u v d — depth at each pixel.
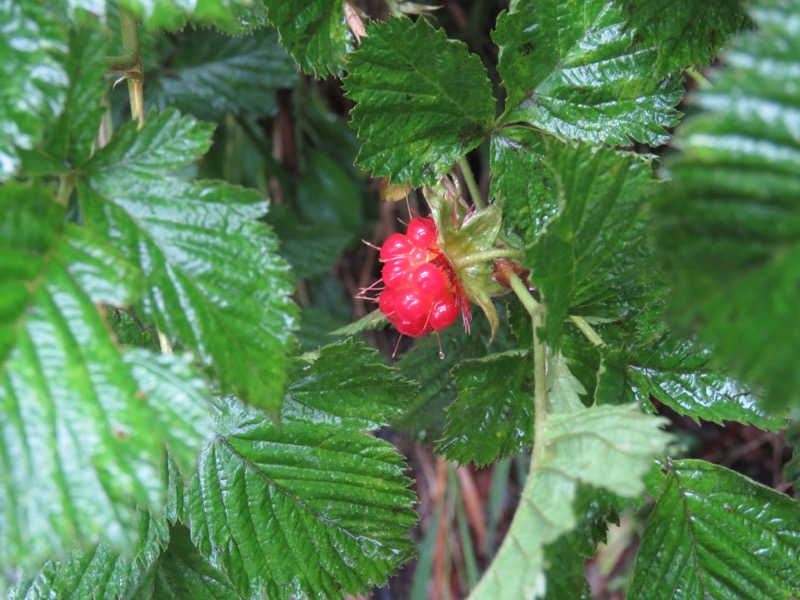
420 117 0.18
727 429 0.27
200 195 0.14
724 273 0.12
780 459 0.26
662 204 0.12
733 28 0.17
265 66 0.27
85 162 0.14
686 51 0.17
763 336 0.12
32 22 0.13
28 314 0.13
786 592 0.17
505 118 0.18
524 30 0.18
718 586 0.17
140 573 0.19
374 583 0.18
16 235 0.13
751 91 0.11
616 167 0.15
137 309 0.14
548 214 0.18
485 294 0.17
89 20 0.14
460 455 0.18
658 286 0.17
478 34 0.28
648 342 0.17
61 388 0.13
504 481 0.28
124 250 0.14
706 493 0.17
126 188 0.14
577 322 0.17
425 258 0.18
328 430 0.18
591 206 0.15
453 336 0.22
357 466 0.18
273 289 0.14
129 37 0.18
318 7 0.18
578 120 0.18
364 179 0.31
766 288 0.11
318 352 0.17
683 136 0.11
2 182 0.14
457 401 0.18
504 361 0.18
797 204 0.11
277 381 0.14
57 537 0.12
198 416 0.13
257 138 0.29
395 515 0.18
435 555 0.29
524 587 0.13
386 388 0.18
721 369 0.17
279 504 0.18
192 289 0.14
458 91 0.18
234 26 0.18
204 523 0.18
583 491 0.14
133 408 0.13
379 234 0.31
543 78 0.18
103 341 0.13
